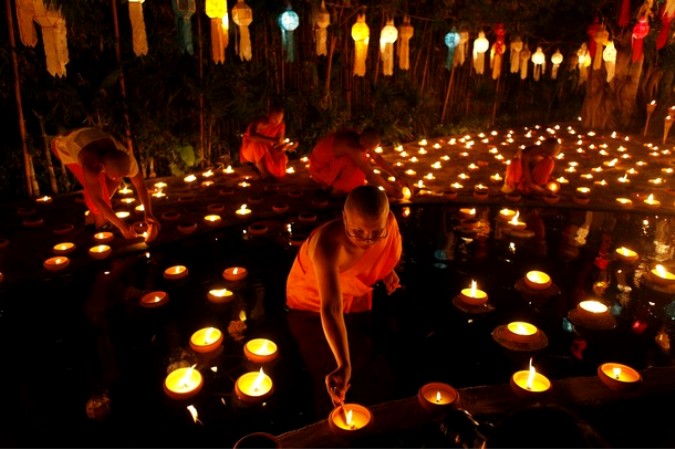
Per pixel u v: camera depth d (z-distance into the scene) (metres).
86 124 7.11
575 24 13.38
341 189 6.30
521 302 3.67
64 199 6.50
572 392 2.53
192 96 8.10
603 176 8.03
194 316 3.48
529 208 6.19
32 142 6.57
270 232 5.27
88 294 3.84
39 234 5.14
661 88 12.88
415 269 4.27
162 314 3.51
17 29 6.16
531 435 1.12
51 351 3.06
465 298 3.58
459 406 2.44
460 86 13.59
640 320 3.42
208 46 8.17
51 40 4.55
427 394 2.47
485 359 2.96
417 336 3.21
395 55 11.70
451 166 8.93
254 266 4.37
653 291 3.86
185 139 8.17
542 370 2.86
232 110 8.62
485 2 11.50
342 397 2.24
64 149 4.66
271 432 2.37
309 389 2.69
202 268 4.33
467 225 5.38
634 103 13.24
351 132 6.08
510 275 4.16
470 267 4.32
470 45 13.14
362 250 2.92
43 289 3.93
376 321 3.39
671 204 6.30
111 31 6.92
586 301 3.54
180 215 5.76
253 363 2.93
